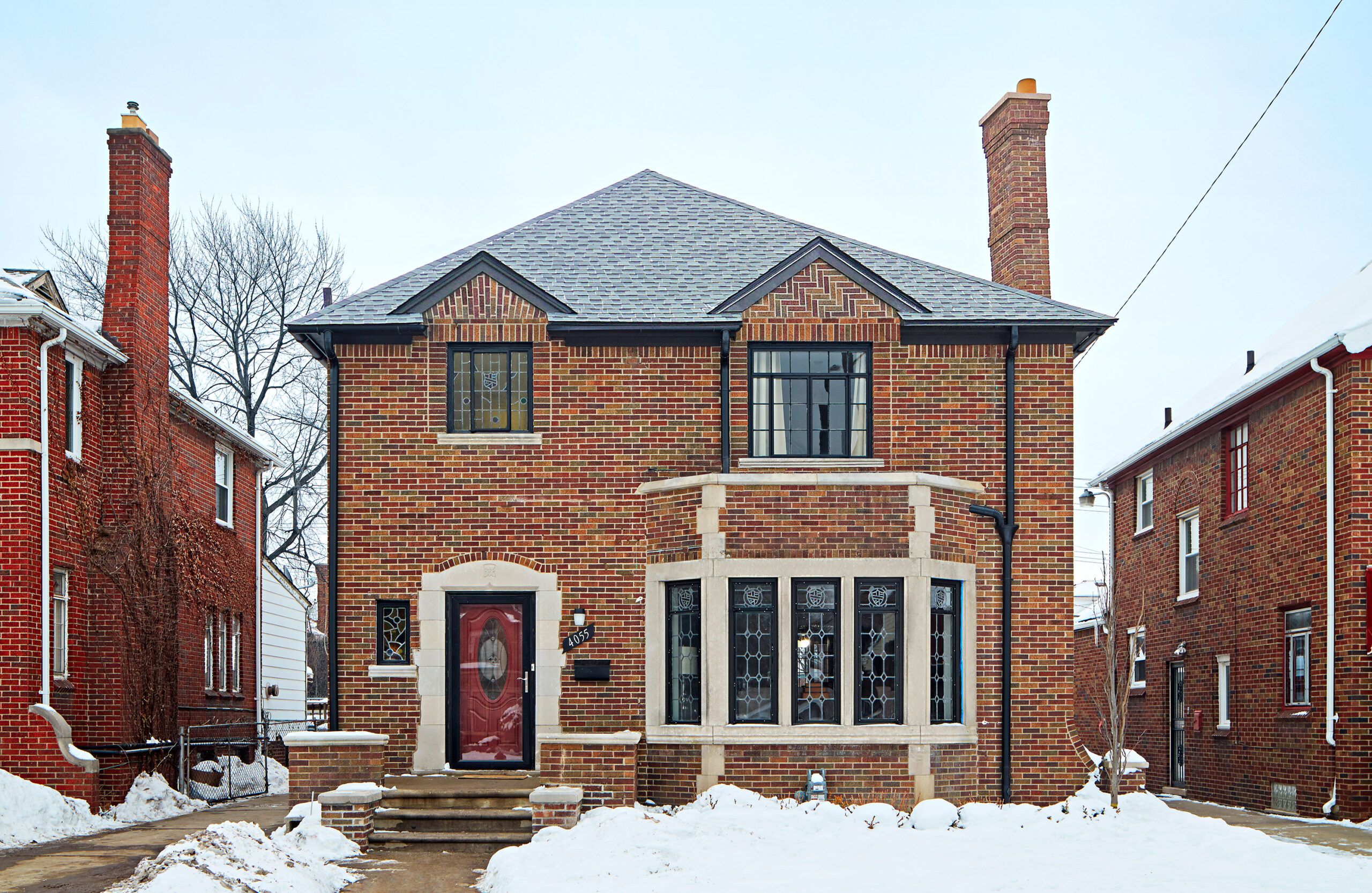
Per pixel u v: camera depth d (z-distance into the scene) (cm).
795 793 1638
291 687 3244
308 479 3903
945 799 1677
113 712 2070
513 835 1523
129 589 2116
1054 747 1784
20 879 1382
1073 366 1853
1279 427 2108
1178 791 2544
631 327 1794
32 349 1919
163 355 2280
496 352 1844
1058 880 1172
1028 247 2092
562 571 1795
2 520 1883
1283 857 1284
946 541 1728
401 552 1795
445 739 1766
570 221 2116
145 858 1401
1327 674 1905
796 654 1673
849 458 1817
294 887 1223
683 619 1731
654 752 1697
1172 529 2594
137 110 2242
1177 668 2597
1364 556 1861
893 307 1839
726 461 1803
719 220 2130
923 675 1672
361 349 1825
